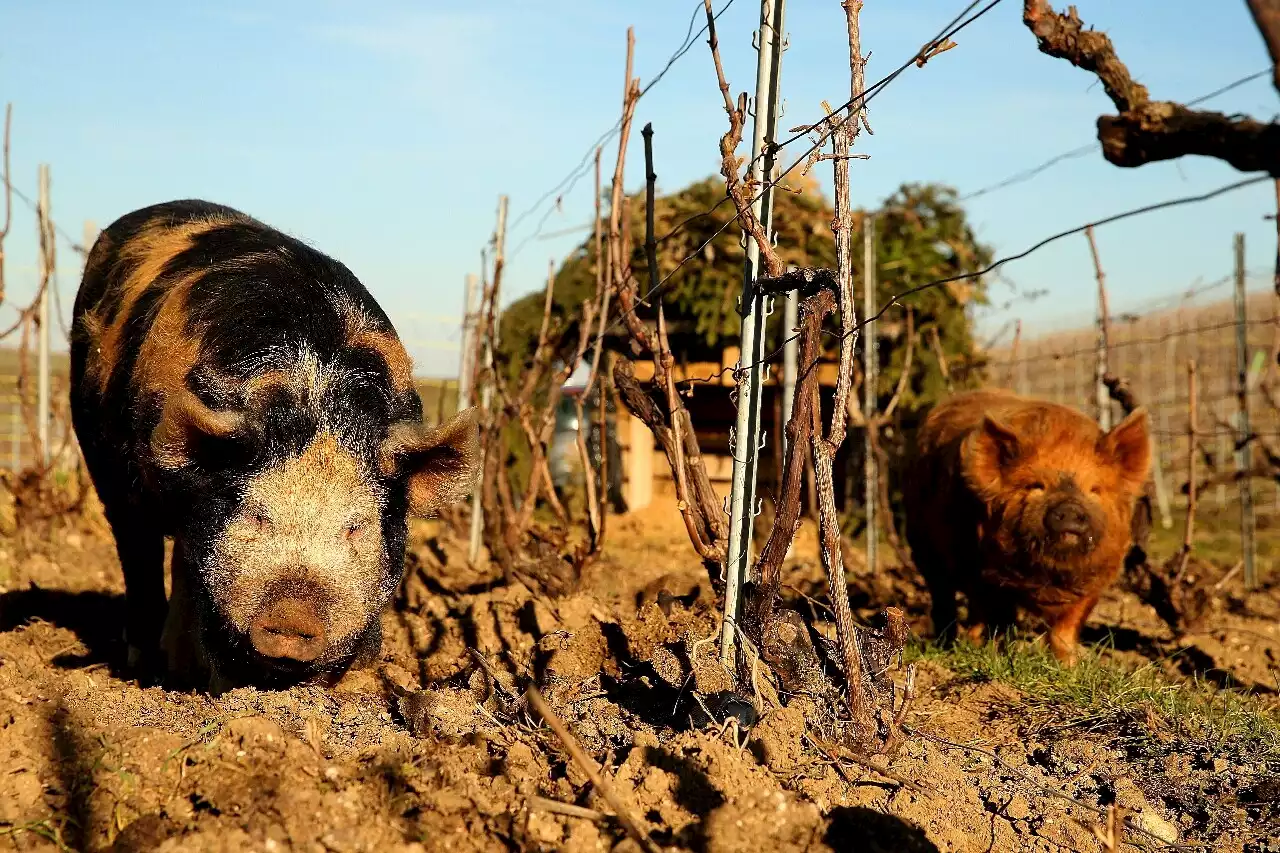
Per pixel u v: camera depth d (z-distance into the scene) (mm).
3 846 3480
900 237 12680
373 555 4555
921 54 3561
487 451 8406
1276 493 17531
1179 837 4184
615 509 14242
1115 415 17953
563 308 12453
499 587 7891
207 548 4512
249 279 5086
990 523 6629
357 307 5258
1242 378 10172
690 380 5133
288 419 4516
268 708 4477
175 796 3709
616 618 6578
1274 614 8680
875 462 10375
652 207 5312
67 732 4043
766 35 4547
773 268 4410
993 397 7996
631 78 5797
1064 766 4695
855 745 4195
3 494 12305
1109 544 6504
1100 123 2557
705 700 4539
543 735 4391
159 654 6164
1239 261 10172
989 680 5898
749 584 4445
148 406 4910
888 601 8648
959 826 3965
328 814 3555
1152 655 7250
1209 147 2393
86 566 9227
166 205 6441
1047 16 2680
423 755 3971
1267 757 4824
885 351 12914
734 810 3619
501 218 8477
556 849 3498
